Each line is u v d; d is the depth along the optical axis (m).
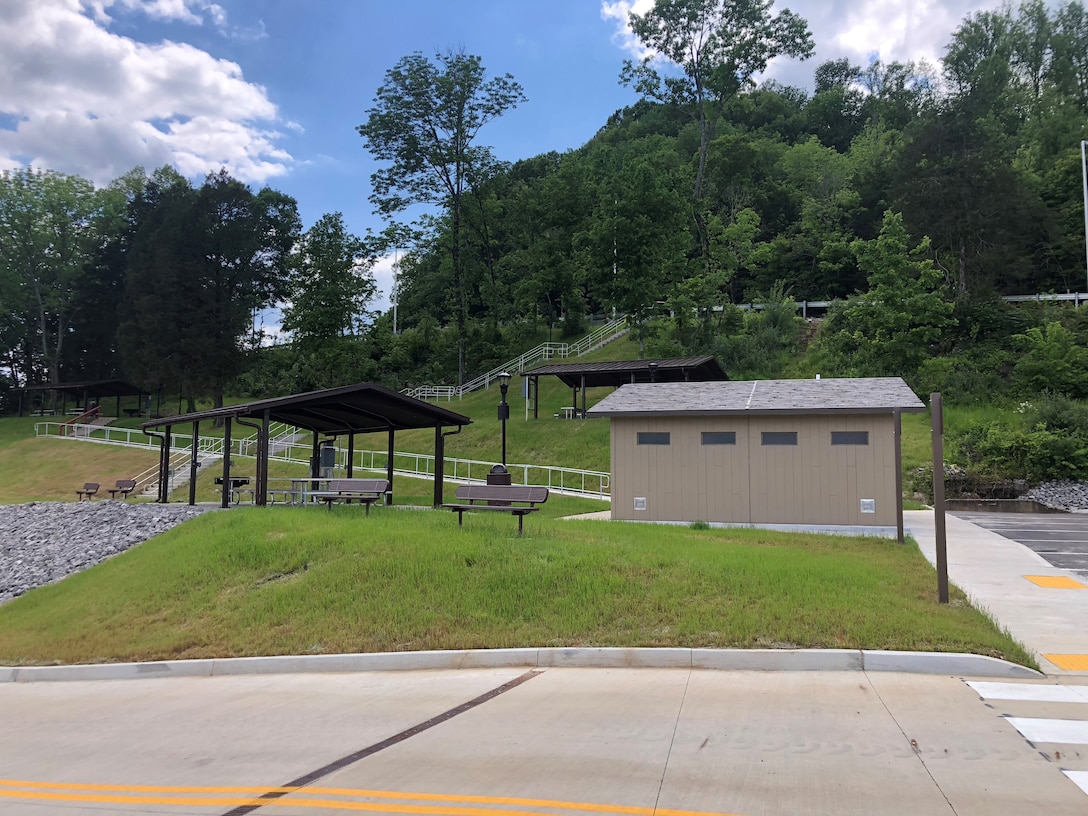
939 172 46.78
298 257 56.84
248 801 5.16
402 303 80.19
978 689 7.40
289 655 9.61
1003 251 44.97
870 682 7.69
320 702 7.80
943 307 39.97
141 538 18.78
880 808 4.74
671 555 12.11
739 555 12.53
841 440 19.36
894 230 40.50
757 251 55.56
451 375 60.22
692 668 8.45
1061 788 5.03
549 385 50.25
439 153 55.22
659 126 92.44
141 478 36.81
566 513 24.06
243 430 50.84
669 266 48.69
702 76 62.78
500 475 20.77
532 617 9.95
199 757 6.23
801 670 8.22
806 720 6.52
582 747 5.97
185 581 12.61
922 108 71.56
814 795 4.95
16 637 12.06
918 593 10.92
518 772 5.48
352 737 6.54
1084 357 37.19
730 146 64.00
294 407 21.30
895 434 16.81
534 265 63.31
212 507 22.27
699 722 6.52
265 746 6.42
